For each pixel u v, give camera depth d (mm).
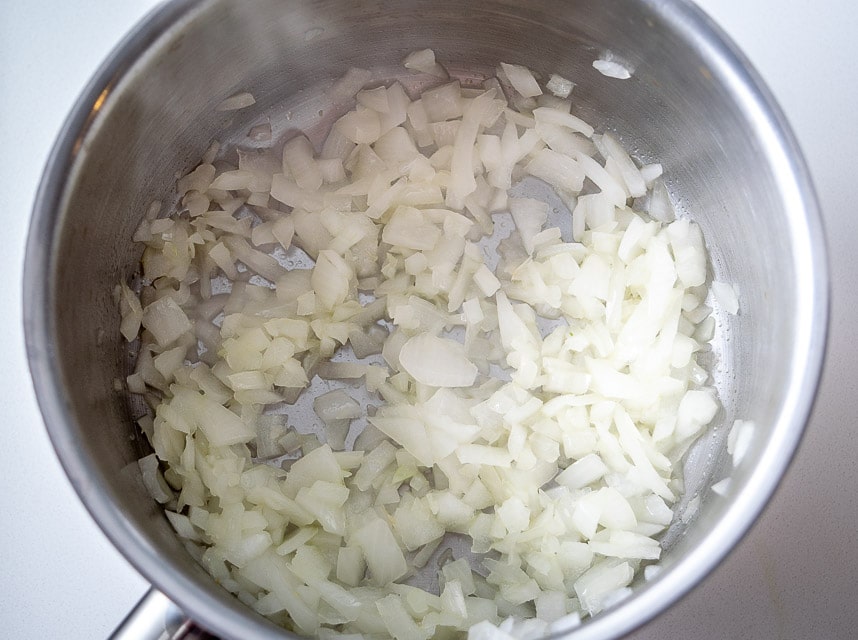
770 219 188
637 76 212
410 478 220
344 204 235
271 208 240
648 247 228
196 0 187
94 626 211
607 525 212
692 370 226
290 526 217
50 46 235
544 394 227
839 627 208
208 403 219
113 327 217
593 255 229
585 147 239
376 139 241
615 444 217
